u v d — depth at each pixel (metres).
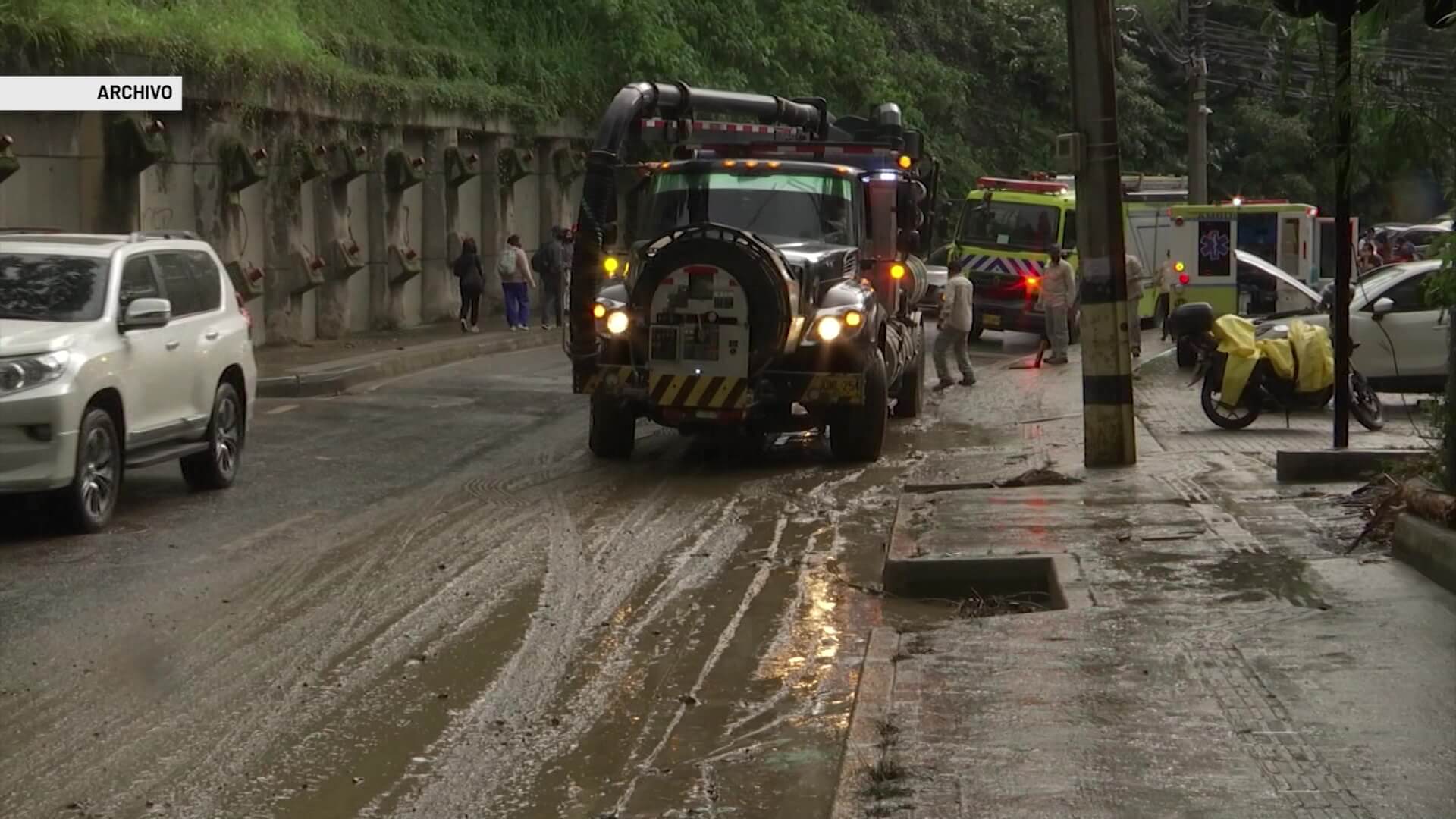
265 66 25.69
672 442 17.27
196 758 6.88
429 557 11.01
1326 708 6.77
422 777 6.69
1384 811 5.60
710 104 19.20
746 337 15.01
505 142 35.41
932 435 18.20
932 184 22.50
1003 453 15.71
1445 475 9.84
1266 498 12.06
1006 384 24.08
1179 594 8.97
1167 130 57.03
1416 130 9.47
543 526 12.27
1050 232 32.44
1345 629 8.07
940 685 7.34
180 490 13.80
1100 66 14.13
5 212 20.25
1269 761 6.15
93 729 7.23
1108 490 12.73
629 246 17.12
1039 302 30.62
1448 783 5.86
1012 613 9.63
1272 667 7.41
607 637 8.97
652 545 11.56
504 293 32.31
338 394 21.89
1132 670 7.46
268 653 8.52
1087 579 9.41
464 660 8.46
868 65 47.62
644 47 38.59
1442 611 8.38
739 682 8.13
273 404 20.28
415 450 16.28
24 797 6.40
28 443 11.17
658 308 15.16
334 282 28.97
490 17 37.03
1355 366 20.14
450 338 29.50
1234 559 9.84
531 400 20.84
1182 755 6.25
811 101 22.48
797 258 15.50
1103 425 14.24
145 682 7.96
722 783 6.61
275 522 12.29
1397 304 20.22
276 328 27.03
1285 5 10.20
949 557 10.16
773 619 9.46
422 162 31.48
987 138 55.66
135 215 22.06
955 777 6.09
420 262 32.97
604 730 7.32
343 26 30.70
